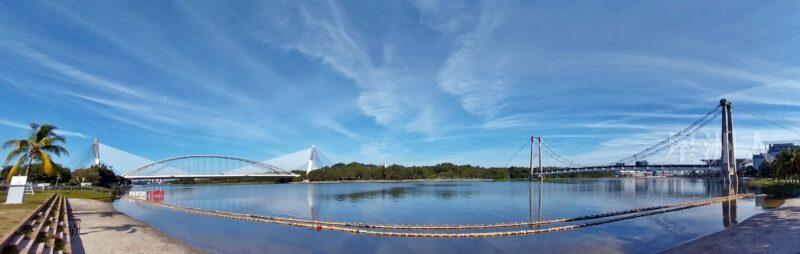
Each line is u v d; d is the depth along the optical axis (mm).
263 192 125812
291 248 28281
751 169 190125
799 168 87125
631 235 32406
